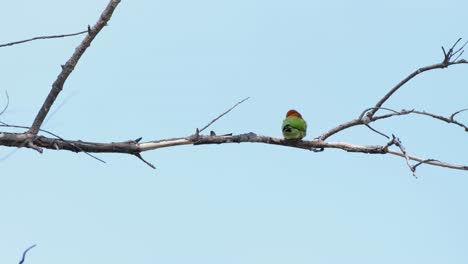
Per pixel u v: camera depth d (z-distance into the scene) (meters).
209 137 10.30
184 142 10.13
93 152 9.70
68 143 9.48
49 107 9.34
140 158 9.98
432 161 10.45
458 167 10.37
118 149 9.75
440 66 10.45
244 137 10.55
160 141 10.02
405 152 10.15
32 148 9.12
